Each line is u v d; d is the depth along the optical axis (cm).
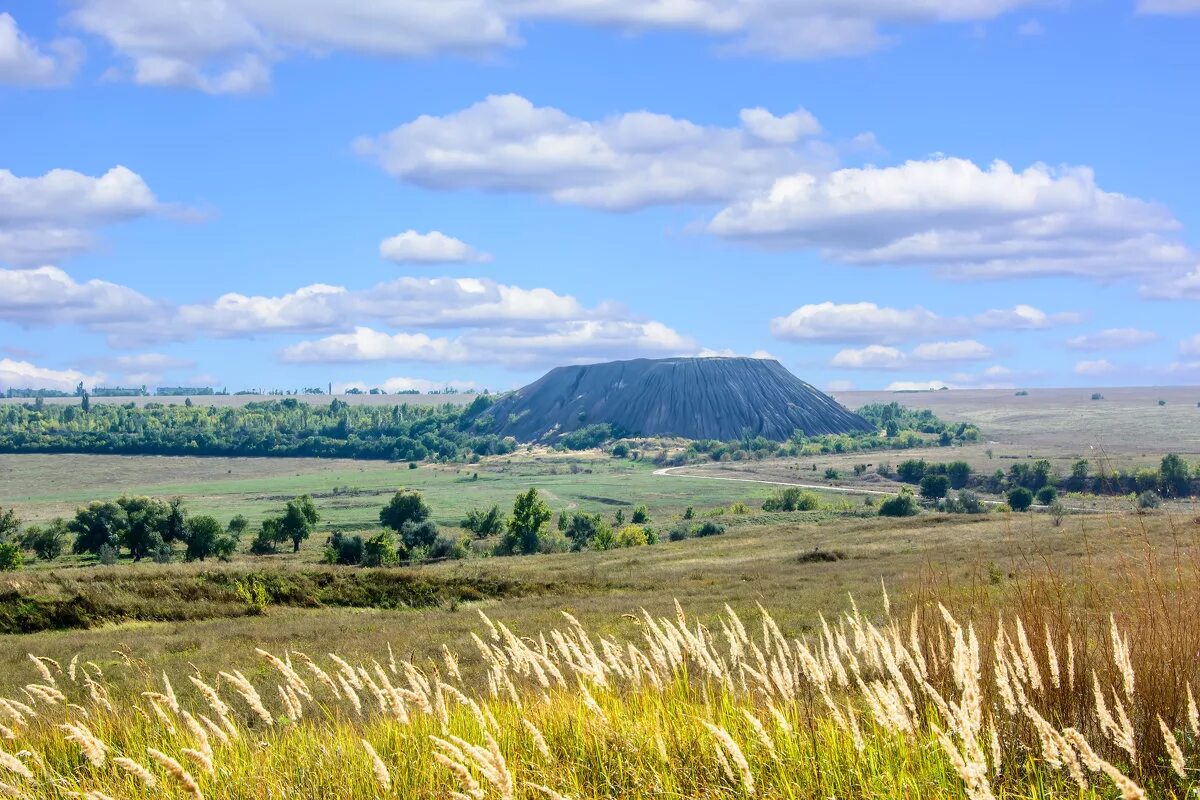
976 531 6581
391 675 1662
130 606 3575
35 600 3462
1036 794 590
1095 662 706
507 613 3291
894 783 604
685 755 716
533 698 899
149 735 948
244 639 2764
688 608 3059
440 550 10462
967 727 548
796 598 3141
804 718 748
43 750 930
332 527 16350
